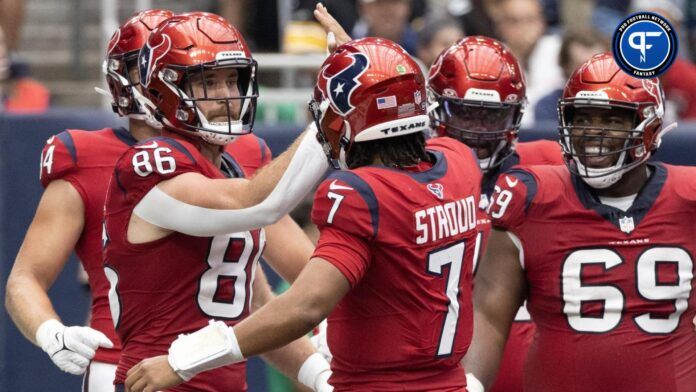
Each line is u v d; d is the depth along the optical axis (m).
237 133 13.45
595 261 13.57
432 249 12.22
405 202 12.09
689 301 13.63
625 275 13.52
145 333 13.39
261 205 12.54
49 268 14.71
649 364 13.51
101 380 14.74
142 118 14.84
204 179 12.88
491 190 16.14
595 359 13.56
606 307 13.57
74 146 14.95
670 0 30.62
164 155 12.94
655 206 13.60
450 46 16.12
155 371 12.43
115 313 13.59
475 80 15.57
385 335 12.23
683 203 13.61
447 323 12.41
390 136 12.21
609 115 13.54
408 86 12.21
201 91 13.36
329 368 14.76
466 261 12.69
